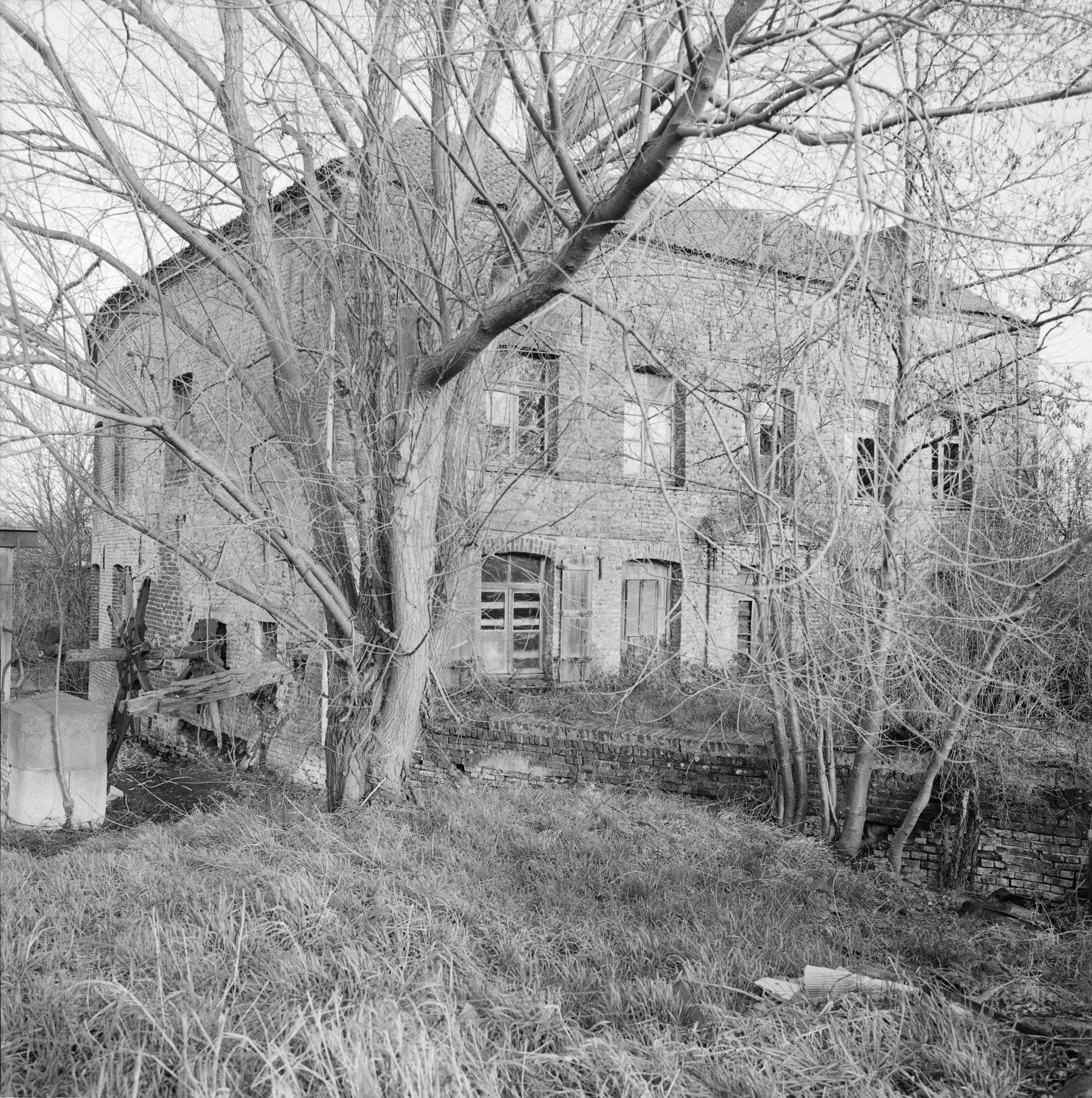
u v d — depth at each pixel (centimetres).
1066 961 552
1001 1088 337
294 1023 353
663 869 682
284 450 810
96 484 707
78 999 378
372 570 799
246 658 1292
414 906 511
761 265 701
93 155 606
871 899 709
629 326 463
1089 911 723
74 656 1276
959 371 683
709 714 1075
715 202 646
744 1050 362
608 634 1295
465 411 856
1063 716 888
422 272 707
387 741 819
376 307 772
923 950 564
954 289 623
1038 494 797
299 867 573
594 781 973
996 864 814
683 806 897
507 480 1023
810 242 609
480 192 573
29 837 806
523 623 1268
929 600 665
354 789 819
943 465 742
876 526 685
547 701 1143
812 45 406
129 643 1309
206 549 938
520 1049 366
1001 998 450
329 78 661
